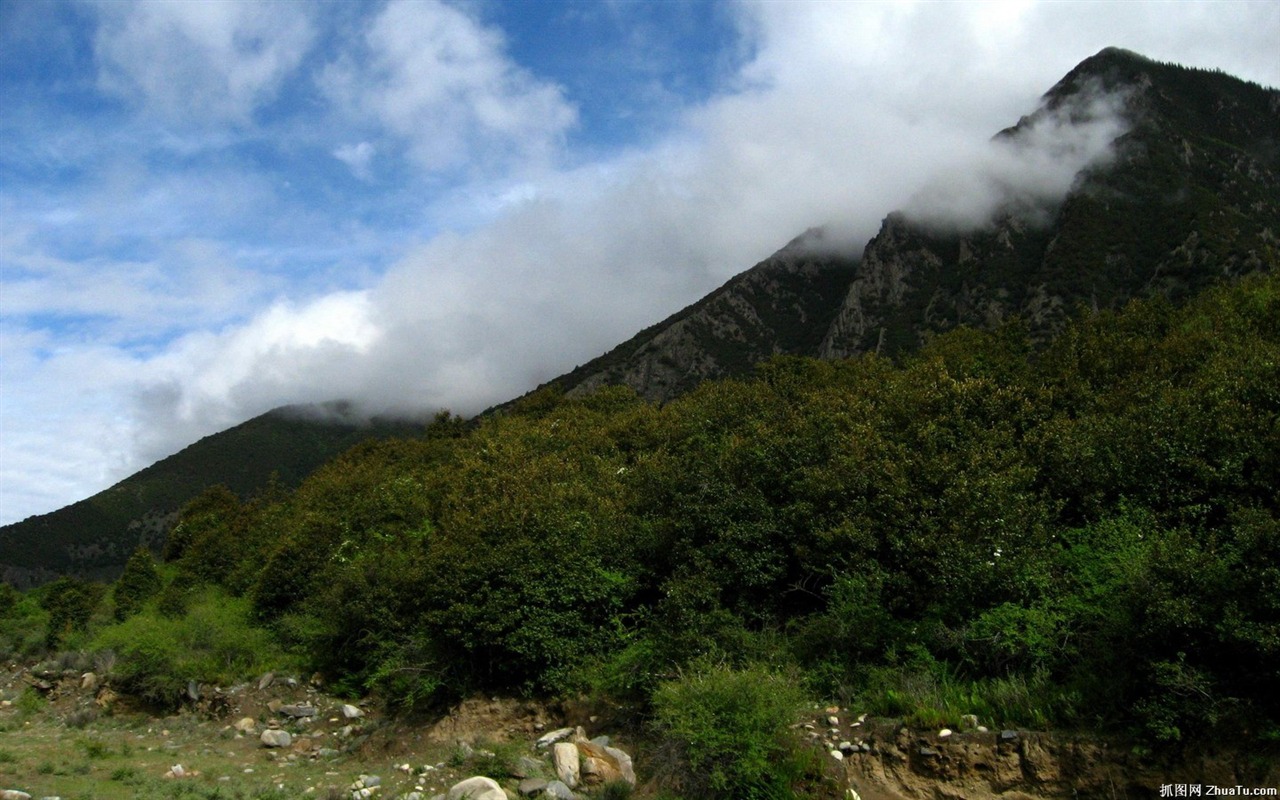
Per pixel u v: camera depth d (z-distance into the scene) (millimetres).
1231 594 10398
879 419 18125
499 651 17031
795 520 16109
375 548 24969
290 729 19266
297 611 25125
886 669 13438
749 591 16266
